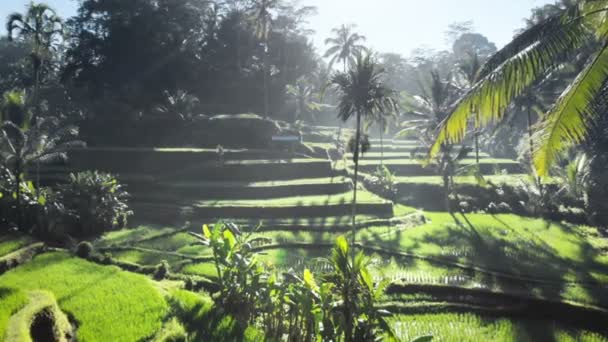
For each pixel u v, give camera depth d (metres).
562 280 16.88
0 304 10.12
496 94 8.66
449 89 33.12
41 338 9.65
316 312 10.23
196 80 51.66
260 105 54.97
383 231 23.78
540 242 22.44
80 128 39.69
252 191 29.78
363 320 10.02
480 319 14.66
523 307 15.20
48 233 19.73
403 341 13.09
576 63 24.75
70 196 21.50
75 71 46.62
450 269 18.16
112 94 45.41
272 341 10.61
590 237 24.70
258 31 45.69
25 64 50.88
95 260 17.33
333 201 27.92
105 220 21.69
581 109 8.30
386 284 10.26
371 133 59.25
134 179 30.55
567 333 13.79
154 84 46.84
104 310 11.46
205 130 40.31
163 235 21.53
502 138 50.25
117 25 44.44
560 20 8.84
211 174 33.19
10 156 20.05
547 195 30.39
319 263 18.08
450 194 33.31
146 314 11.18
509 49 9.30
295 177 34.66
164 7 47.44
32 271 14.95
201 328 10.75
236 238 13.09
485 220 27.92
